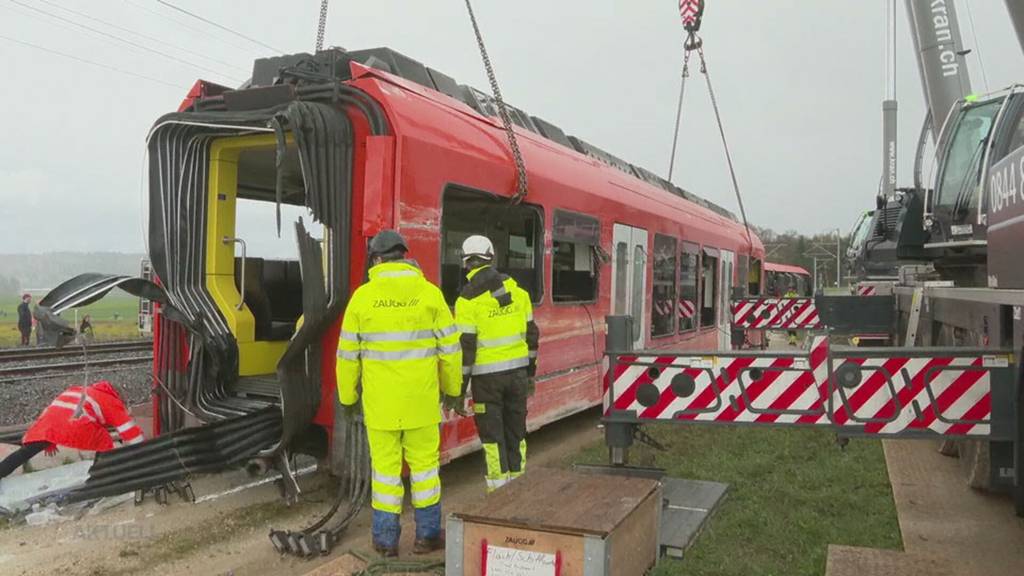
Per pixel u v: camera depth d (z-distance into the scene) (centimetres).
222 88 602
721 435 780
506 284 534
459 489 638
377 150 518
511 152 675
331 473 571
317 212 504
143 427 776
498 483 526
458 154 585
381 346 450
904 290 930
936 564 427
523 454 544
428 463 473
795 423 483
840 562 430
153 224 570
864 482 608
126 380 1203
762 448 719
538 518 359
